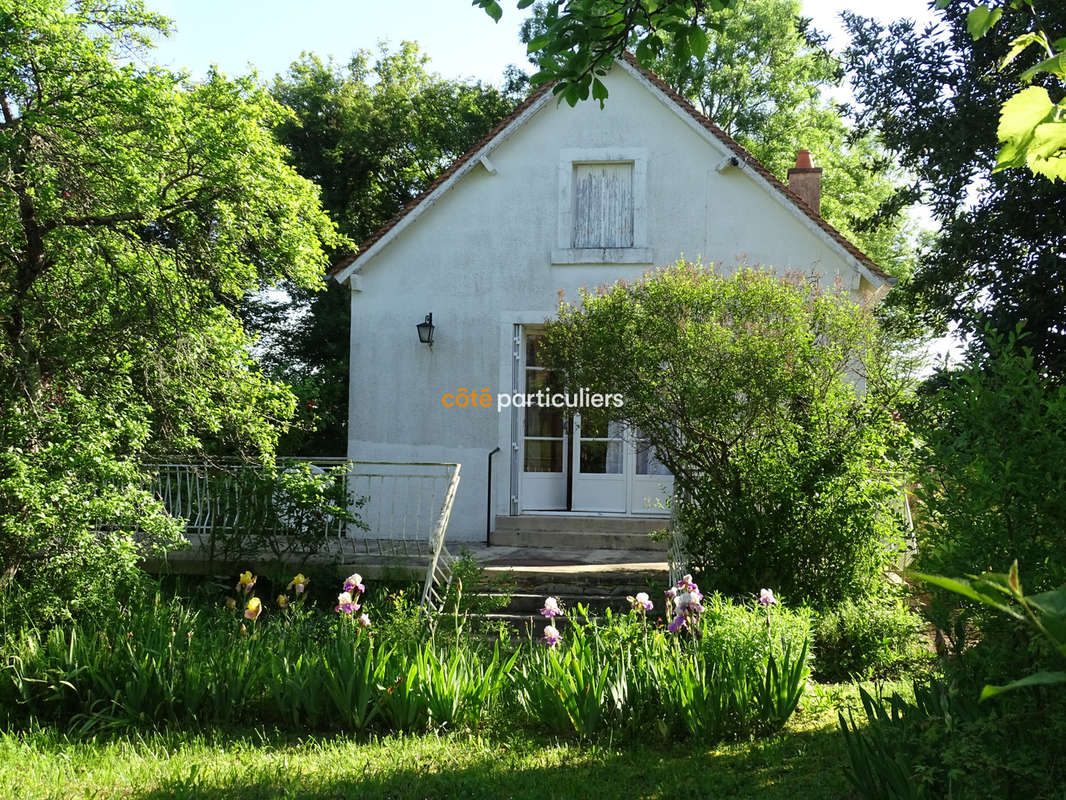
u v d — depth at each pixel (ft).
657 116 41.55
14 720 22.43
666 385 29.12
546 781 17.80
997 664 12.54
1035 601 5.81
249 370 31.32
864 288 40.01
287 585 29.84
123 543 25.12
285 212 28.43
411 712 21.49
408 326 42.91
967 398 13.92
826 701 21.99
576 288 41.88
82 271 28.14
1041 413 13.97
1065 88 23.54
